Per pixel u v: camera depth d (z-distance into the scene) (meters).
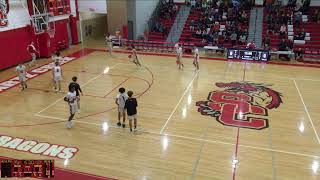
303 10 24.97
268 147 9.62
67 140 10.02
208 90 14.45
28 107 12.66
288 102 13.12
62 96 13.88
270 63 19.42
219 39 23.05
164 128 10.82
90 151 9.38
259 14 25.55
